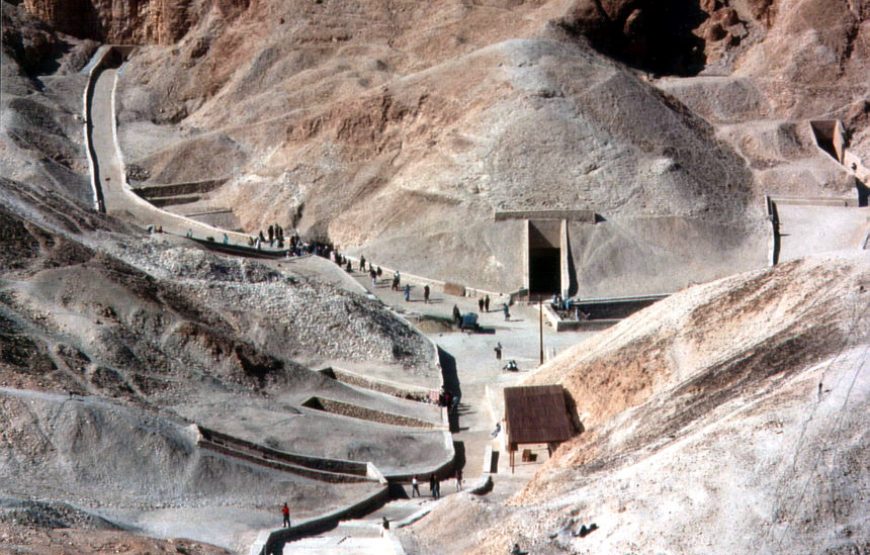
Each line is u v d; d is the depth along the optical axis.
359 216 179.62
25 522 90.44
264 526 99.94
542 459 116.38
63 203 146.75
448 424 124.62
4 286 120.38
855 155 191.75
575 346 131.00
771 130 190.00
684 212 171.12
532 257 172.00
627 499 86.62
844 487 81.50
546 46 191.12
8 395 105.12
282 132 196.88
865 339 95.81
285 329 135.38
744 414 89.38
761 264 166.38
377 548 95.12
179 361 121.25
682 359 110.62
